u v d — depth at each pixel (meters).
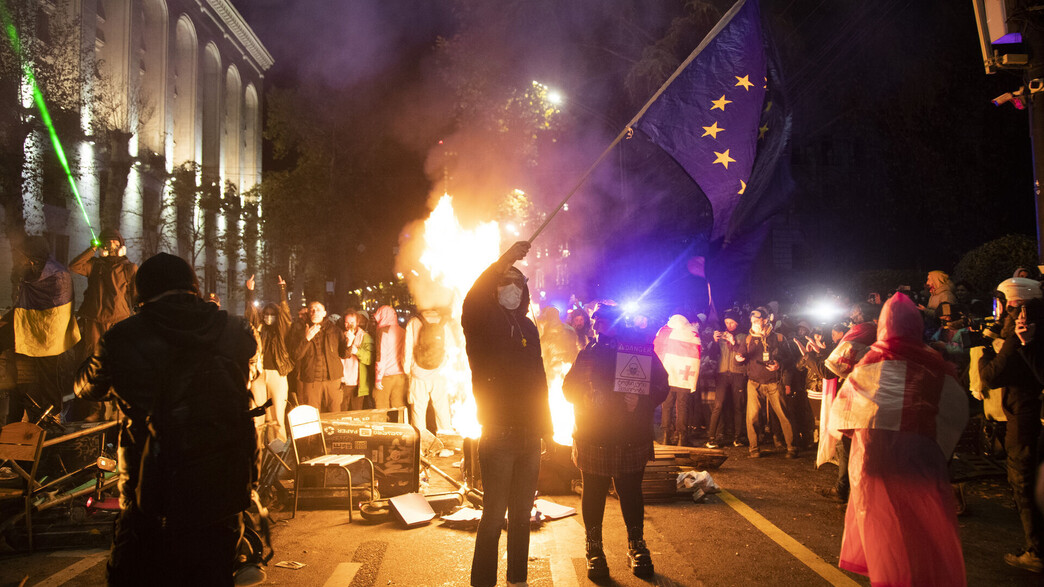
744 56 6.21
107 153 29.41
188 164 36.81
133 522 2.93
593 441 5.10
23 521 5.95
